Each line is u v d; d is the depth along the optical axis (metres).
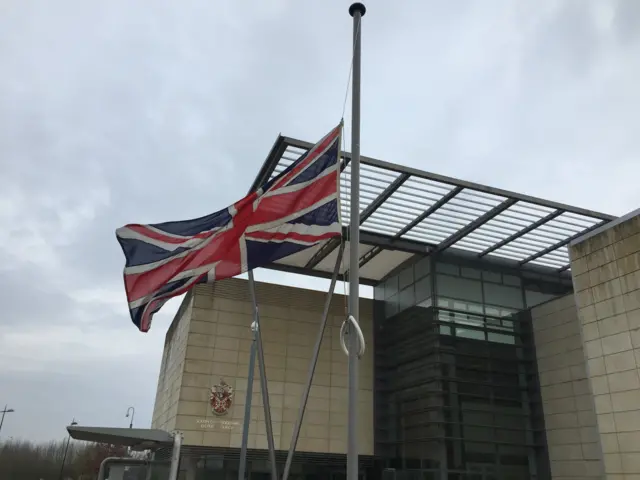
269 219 11.83
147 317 10.97
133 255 11.27
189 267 11.32
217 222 11.84
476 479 25.14
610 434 18.42
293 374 30.30
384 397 30.70
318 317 32.06
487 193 24.69
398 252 30.17
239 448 27.86
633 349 18.17
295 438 13.19
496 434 26.44
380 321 32.91
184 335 30.50
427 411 26.80
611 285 19.45
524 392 27.94
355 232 9.74
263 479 27.73
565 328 26.69
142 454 38.75
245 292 31.31
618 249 19.42
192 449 27.20
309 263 32.09
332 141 12.38
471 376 27.20
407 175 23.53
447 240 28.91
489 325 28.78
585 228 26.94
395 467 28.34
